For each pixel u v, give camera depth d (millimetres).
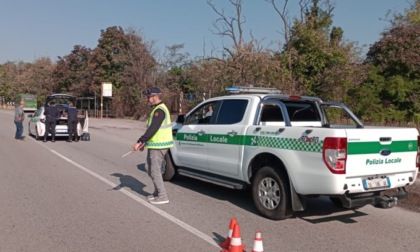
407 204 7426
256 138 6562
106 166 10883
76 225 5770
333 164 5418
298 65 20953
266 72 19859
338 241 5383
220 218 6293
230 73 20656
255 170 6750
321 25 23422
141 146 6773
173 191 8086
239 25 25609
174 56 38812
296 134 5898
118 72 43781
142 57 38625
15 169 10109
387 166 5891
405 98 23062
